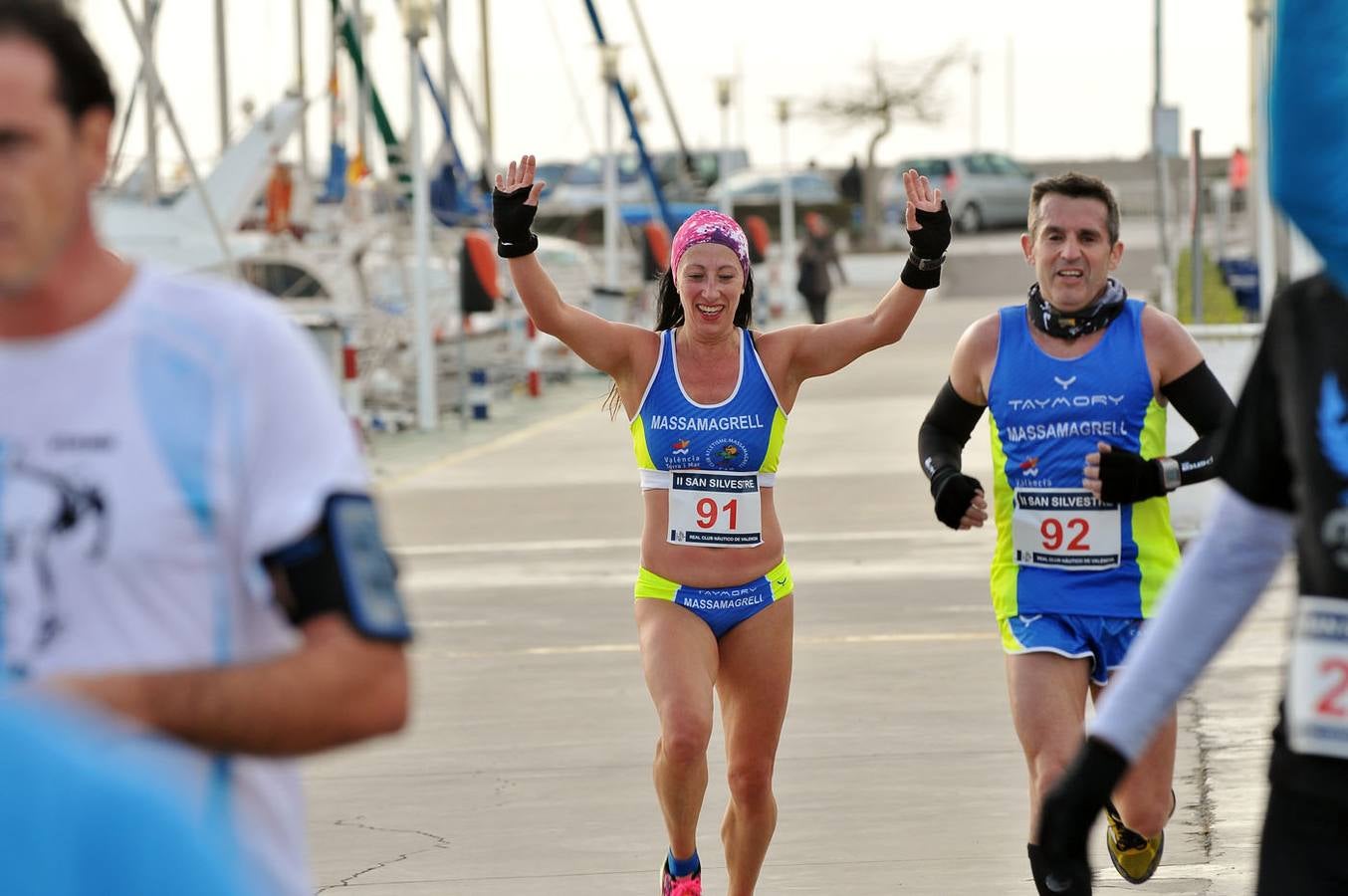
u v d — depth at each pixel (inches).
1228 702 733.9
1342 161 220.7
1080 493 467.8
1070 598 466.6
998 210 5246.1
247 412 212.1
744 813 498.3
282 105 2331.4
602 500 1389.0
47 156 196.1
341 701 202.1
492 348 2321.6
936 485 488.7
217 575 212.5
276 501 208.4
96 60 201.2
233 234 2268.7
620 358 507.2
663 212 3115.2
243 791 213.9
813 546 1159.6
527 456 1694.1
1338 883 232.8
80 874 118.0
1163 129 2253.9
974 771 647.1
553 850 569.0
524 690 791.1
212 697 196.9
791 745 688.4
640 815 605.0
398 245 2268.7
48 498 208.7
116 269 217.0
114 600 208.5
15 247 195.6
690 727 470.3
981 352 486.9
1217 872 532.1
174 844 119.6
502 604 991.6
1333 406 231.9
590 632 911.7
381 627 204.5
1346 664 231.6
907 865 544.4
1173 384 476.7
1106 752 252.5
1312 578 235.6
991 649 852.6
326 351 1755.7
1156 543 470.6
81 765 120.4
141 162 2149.4
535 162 505.7
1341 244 222.7
